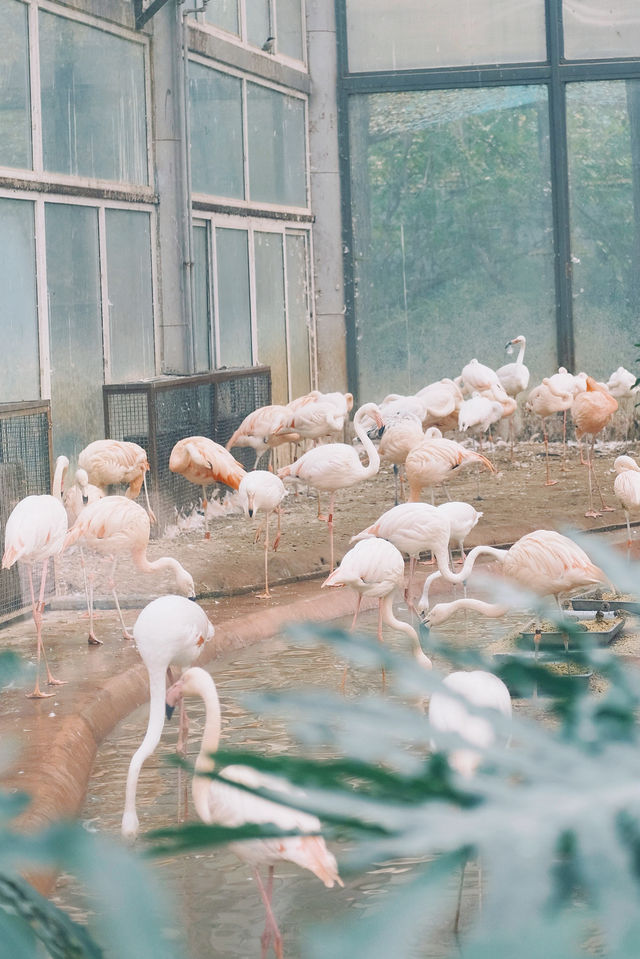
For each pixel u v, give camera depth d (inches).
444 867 12.7
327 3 487.8
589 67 487.8
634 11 486.0
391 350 502.6
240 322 428.8
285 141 470.3
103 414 332.2
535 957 11.6
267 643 237.9
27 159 300.7
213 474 305.1
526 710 50.8
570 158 495.2
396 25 489.7
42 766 149.3
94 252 333.1
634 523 345.1
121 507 221.5
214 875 127.7
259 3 445.4
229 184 422.0
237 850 98.0
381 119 494.6
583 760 13.9
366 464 474.9
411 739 14.7
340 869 13.4
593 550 17.5
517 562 207.0
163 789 155.2
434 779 13.6
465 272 499.8
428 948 88.7
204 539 318.0
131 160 355.9
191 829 13.6
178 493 342.0
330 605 265.0
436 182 497.0
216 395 372.8
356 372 502.0
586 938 12.0
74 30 323.0
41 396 304.0
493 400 424.8
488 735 14.4
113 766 166.4
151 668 163.0
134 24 352.8
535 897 12.2
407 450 351.6
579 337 501.4
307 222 486.6
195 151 395.5
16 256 295.3
